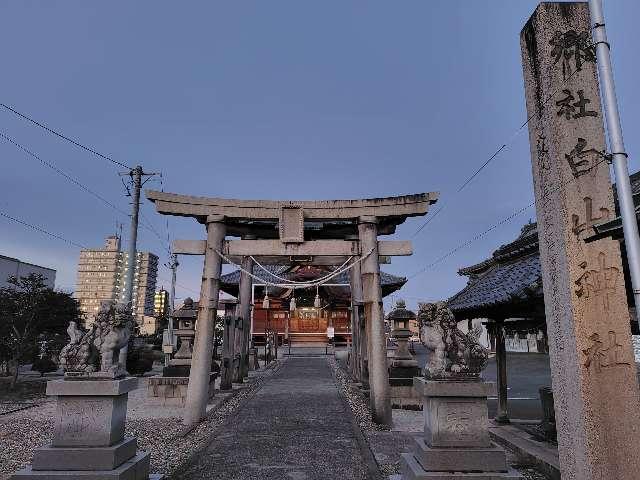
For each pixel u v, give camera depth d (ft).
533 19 17.25
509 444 31.24
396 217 45.55
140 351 89.97
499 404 38.24
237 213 43.70
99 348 22.91
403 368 53.21
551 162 15.96
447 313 23.43
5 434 36.73
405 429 38.78
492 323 39.70
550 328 15.90
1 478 25.86
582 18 16.52
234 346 69.62
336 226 50.93
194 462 28.27
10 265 128.67
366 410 47.01
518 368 98.58
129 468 21.52
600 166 15.40
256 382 71.61
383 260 58.39
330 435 35.58
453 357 22.90
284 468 27.07
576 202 15.15
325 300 169.68
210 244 42.73
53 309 74.02
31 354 72.02
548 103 16.19
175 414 46.11
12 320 66.64
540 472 26.37
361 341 59.41
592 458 13.56
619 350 14.10
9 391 62.85
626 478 13.35
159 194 41.68
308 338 174.60
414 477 20.89
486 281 44.27
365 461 28.40
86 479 20.24
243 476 25.61
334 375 83.51
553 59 16.33
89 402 21.77
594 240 14.49
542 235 16.56
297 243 43.68
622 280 14.53
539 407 50.42
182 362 54.70
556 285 15.51
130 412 47.32
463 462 20.95
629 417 13.70
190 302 58.03
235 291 103.04
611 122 13.57
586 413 13.84
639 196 21.61
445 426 21.72
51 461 20.84
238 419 41.96
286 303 172.45
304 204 43.80
